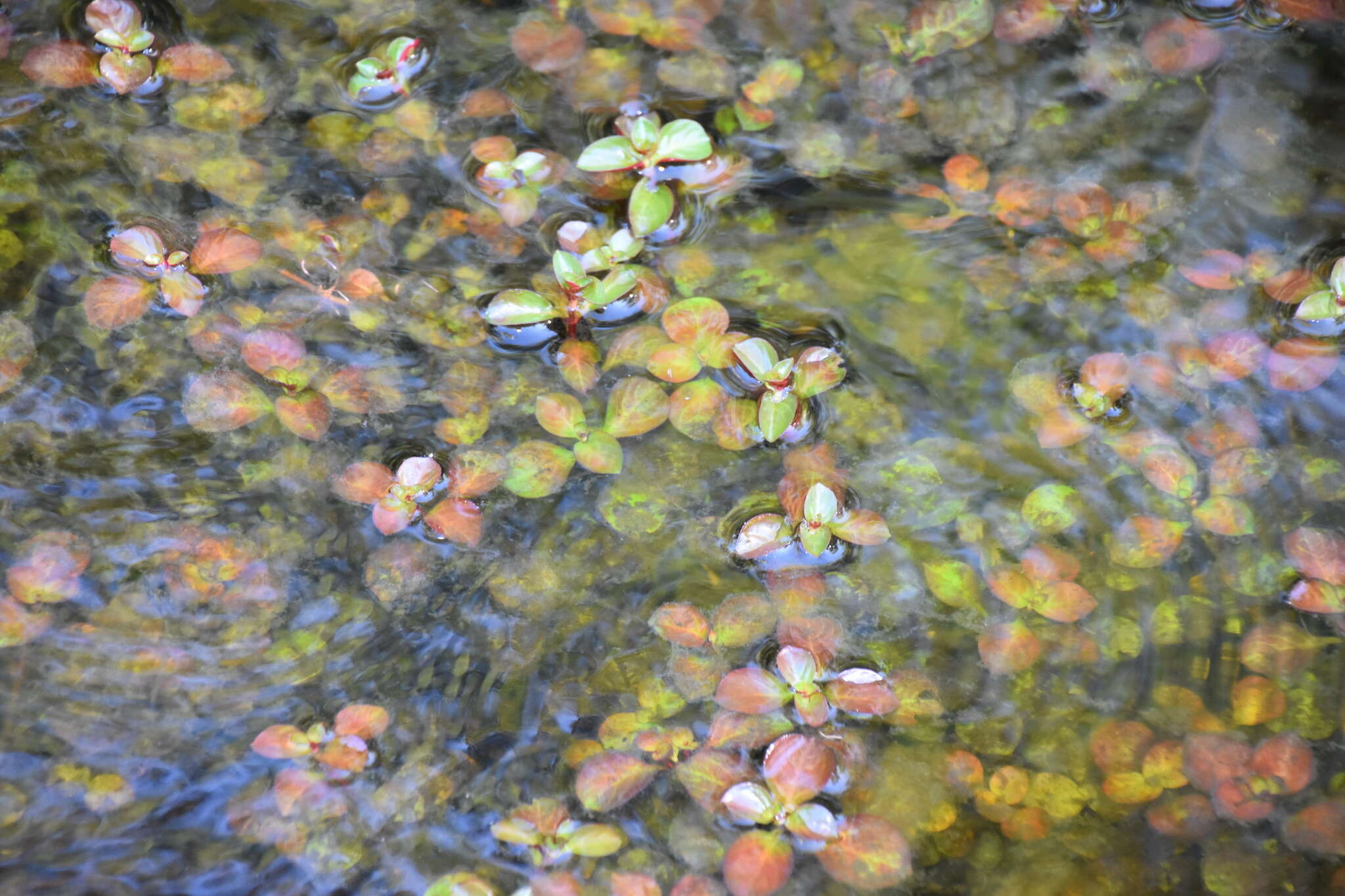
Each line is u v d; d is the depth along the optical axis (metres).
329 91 1.53
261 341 1.49
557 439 1.48
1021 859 1.44
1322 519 1.47
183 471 1.48
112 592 1.46
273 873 1.44
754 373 1.48
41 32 1.53
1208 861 1.44
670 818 1.44
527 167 1.52
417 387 1.49
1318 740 1.45
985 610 1.46
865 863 1.44
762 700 1.45
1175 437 1.48
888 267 1.51
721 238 1.51
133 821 1.44
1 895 1.43
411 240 1.51
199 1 1.54
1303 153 1.52
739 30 1.55
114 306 1.49
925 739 1.45
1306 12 1.54
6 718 1.45
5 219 1.51
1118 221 1.51
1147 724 1.45
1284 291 1.50
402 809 1.44
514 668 1.46
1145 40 1.54
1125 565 1.47
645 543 1.47
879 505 1.47
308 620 1.46
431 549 1.47
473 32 1.55
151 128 1.52
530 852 1.44
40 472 1.47
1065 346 1.50
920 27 1.55
